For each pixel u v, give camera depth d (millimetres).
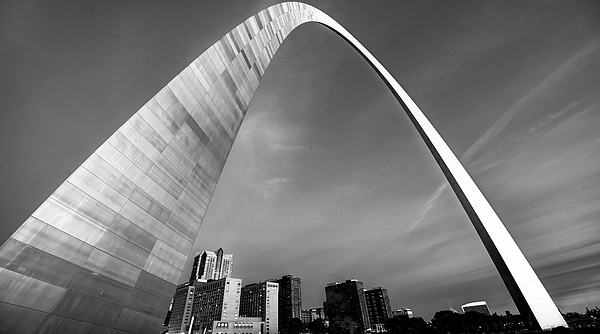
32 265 8992
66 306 9562
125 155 12477
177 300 166750
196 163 16750
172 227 14562
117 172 12078
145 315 12312
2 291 8203
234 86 21359
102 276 10891
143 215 13000
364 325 188000
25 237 9047
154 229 13492
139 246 12586
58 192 10109
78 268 10164
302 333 144875
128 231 12203
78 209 10547
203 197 17109
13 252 8680
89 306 10211
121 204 12062
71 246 10117
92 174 11180
